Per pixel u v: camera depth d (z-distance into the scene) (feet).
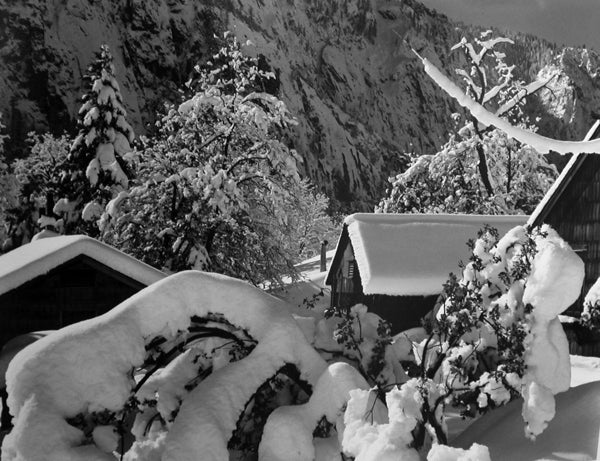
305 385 32.68
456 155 152.35
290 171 115.24
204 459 28.12
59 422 26.11
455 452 24.73
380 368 36.37
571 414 28.96
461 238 96.37
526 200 152.97
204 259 107.14
